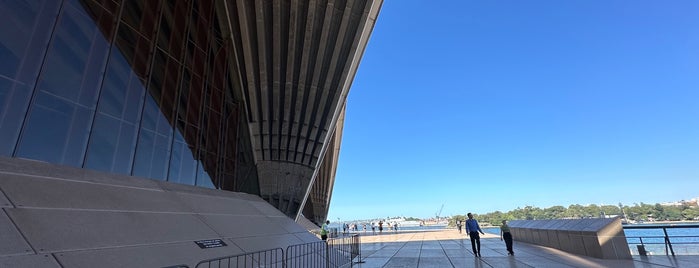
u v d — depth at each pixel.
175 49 13.88
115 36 10.80
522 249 14.59
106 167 9.99
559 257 11.37
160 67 12.84
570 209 93.81
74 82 9.27
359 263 11.30
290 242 11.67
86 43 9.77
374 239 26.34
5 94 7.63
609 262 9.84
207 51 16.50
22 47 8.06
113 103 10.48
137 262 6.14
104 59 10.30
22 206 6.09
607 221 10.95
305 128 23.44
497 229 34.03
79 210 6.97
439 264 10.65
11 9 7.90
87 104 9.59
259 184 21.73
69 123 9.00
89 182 8.56
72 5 9.47
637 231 11.78
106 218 7.20
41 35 8.53
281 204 21.78
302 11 20.14
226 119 18.61
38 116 8.26
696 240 10.84
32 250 5.12
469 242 20.02
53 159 8.49
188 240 8.05
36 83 8.27
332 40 21.50
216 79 17.67
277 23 20.17
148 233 7.45
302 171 23.48
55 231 5.86
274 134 22.50
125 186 9.58
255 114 21.89
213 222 10.11
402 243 20.64
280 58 21.59
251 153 21.59
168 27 13.55
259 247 9.68
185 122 14.15
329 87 23.16
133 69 11.45
